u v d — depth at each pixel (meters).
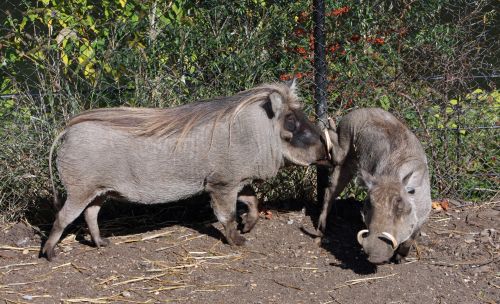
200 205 6.44
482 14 7.10
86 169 5.34
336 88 6.53
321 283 5.12
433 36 6.64
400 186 4.87
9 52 6.72
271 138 5.60
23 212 6.22
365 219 4.93
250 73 6.44
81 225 6.11
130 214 6.38
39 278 5.19
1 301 4.86
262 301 4.87
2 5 7.48
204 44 6.50
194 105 5.65
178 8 6.75
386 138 5.35
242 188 5.70
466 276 5.23
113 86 6.44
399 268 5.34
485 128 6.64
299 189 6.52
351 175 5.85
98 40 6.66
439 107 6.58
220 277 5.22
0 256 5.55
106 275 5.23
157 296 4.95
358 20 6.68
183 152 5.47
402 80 6.60
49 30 6.70
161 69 6.50
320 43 6.22
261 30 6.55
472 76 6.66
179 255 5.55
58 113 6.36
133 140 5.42
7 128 6.23
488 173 6.65
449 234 5.90
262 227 6.03
